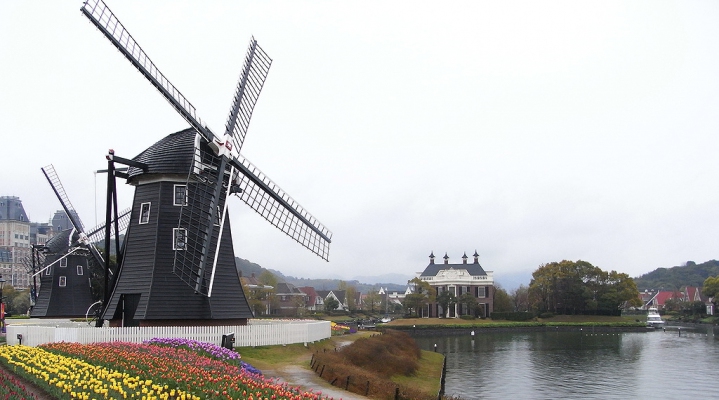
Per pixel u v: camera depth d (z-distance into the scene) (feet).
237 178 134.51
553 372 174.50
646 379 160.97
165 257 121.80
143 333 111.86
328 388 88.38
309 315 446.19
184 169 122.83
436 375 145.38
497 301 482.69
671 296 638.53
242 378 70.74
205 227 122.72
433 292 442.91
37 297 255.50
